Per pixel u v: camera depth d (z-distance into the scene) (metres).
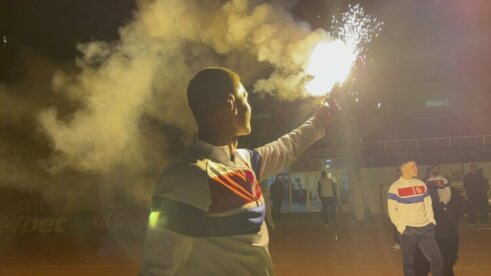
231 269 1.79
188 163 1.85
